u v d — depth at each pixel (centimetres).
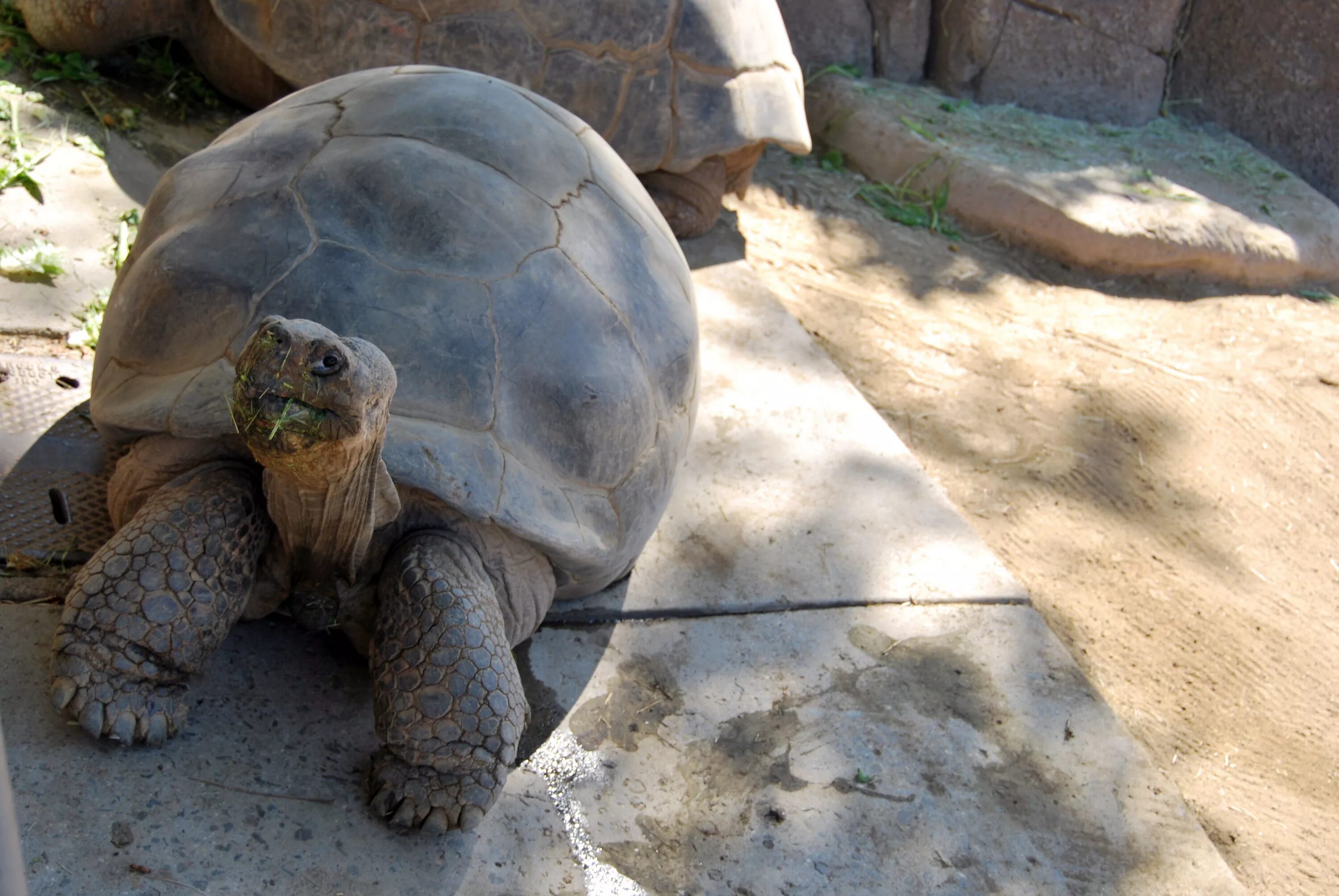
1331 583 317
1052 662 255
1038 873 219
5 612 212
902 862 215
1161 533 322
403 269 207
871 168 467
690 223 365
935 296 403
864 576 263
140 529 194
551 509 207
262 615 212
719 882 207
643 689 232
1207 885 223
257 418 172
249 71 335
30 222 282
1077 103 520
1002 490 323
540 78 324
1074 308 418
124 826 191
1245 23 520
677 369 231
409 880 196
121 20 322
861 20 511
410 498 203
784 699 236
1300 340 425
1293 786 263
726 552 262
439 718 193
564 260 219
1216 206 463
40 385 246
